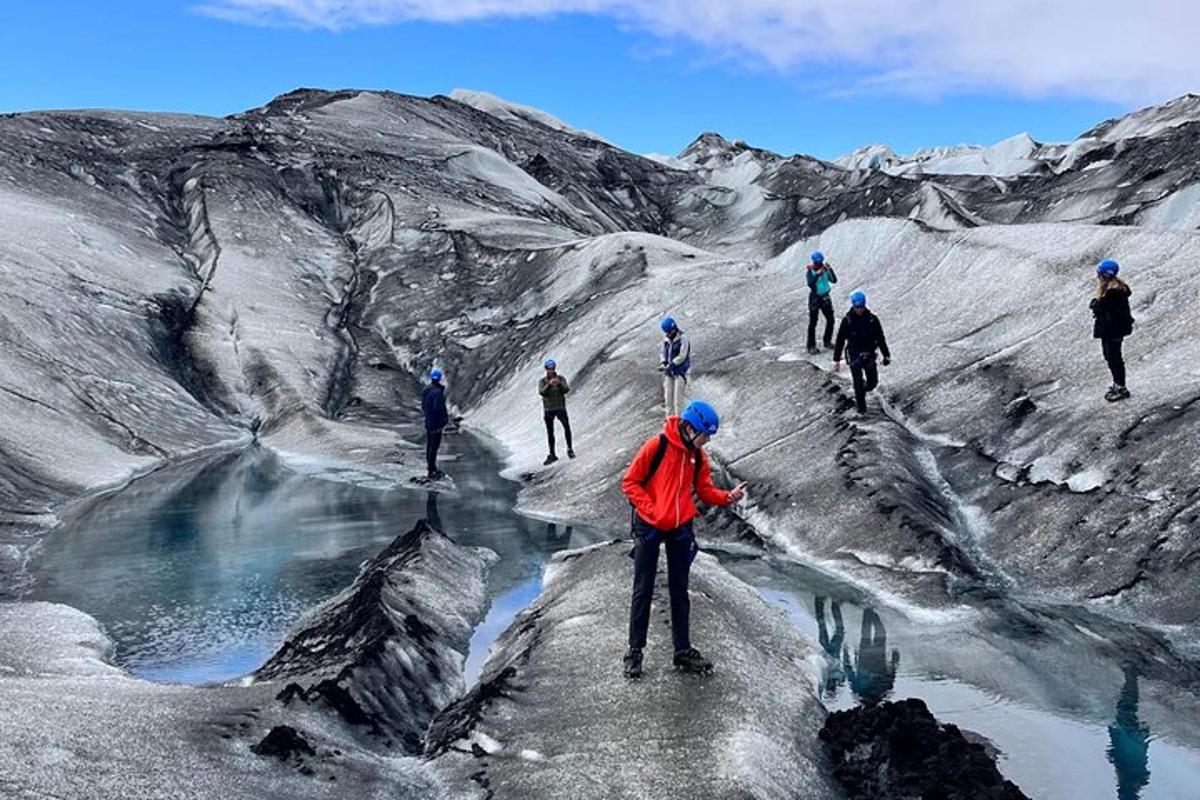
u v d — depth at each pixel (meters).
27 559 11.92
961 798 4.95
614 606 7.95
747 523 12.03
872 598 9.45
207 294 28.78
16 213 28.98
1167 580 8.48
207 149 43.84
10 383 18.69
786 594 9.64
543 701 6.32
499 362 26.58
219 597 10.21
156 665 8.20
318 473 18.28
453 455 19.86
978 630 8.39
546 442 18.45
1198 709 6.66
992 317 14.56
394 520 13.96
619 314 23.28
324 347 28.08
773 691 6.51
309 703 6.18
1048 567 9.38
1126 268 13.32
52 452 17.12
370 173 44.22
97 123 45.09
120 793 4.15
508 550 11.94
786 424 13.99
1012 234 16.56
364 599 8.27
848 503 11.18
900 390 13.82
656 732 5.59
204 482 17.47
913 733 5.59
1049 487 10.30
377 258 35.09
